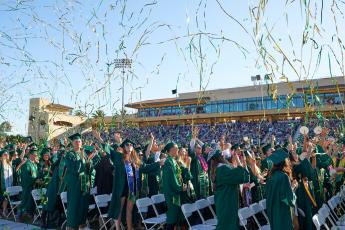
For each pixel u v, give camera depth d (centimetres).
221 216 532
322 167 745
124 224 761
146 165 747
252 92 3612
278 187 502
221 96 3831
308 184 670
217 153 564
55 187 787
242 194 682
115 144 809
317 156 754
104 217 773
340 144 907
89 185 722
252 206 604
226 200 535
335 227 601
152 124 4053
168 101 4000
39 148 995
